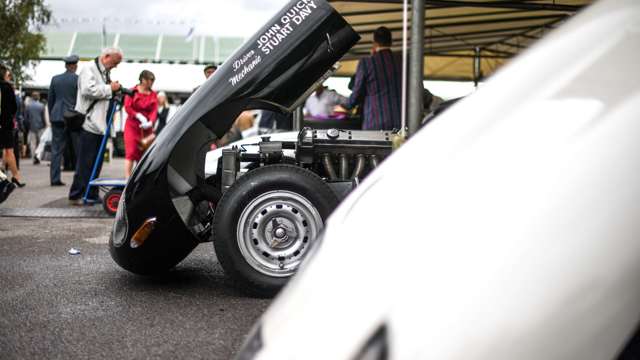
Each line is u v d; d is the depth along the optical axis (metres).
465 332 0.96
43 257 5.62
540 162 1.06
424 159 1.27
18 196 10.42
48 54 35.00
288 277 4.12
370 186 1.37
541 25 12.19
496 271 0.99
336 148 4.60
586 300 0.96
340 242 1.23
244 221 4.11
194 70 27.33
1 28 30.55
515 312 0.96
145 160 4.35
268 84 4.45
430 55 15.58
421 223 1.11
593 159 1.03
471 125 1.24
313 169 4.84
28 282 4.68
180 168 4.36
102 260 5.50
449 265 1.02
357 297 1.06
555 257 0.98
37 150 19.83
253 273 4.11
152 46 34.97
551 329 0.95
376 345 0.98
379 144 4.62
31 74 30.97
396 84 6.96
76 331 3.52
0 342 3.33
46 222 7.68
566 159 1.05
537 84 1.19
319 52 4.49
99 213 8.48
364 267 1.11
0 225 7.42
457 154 1.20
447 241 1.05
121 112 21.67
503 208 1.04
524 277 0.98
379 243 1.14
